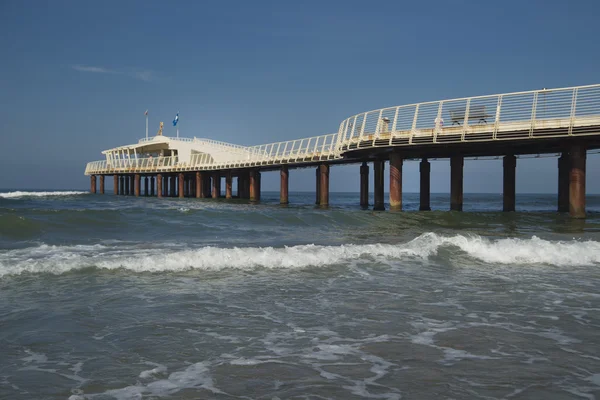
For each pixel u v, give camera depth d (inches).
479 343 215.3
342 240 556.4
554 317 257.1
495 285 334.3
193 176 2404.0
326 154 1264.8
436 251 450.9
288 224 743.1
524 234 614.2
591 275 372.8
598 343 216.1
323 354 201.6
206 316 254.8
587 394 163.2
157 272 356.5
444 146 933.8
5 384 169.9
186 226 669.9
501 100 812.0
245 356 199.2
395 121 947.3
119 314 255.0
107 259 371.6
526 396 161.2
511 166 1085.1
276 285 326.3
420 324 244.1
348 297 297.4
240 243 527.2
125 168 2504.9
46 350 203.3
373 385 170.4
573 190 834.2
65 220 648.4
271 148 1556.3
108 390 166.6
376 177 1289.4
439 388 167.9
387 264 401.7
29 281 319.9
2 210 731.4
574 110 750.5
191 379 175.9
